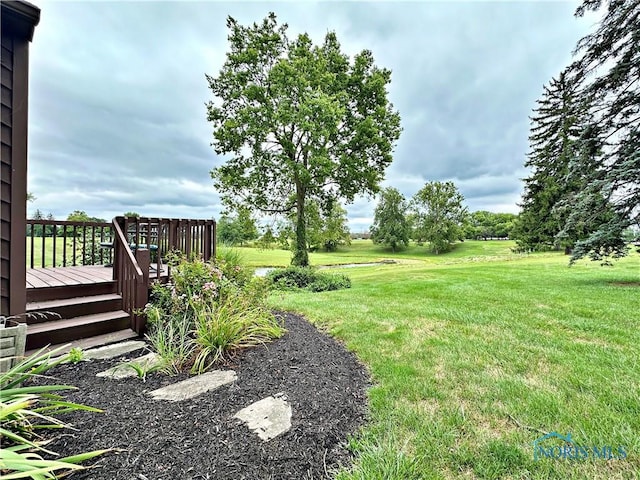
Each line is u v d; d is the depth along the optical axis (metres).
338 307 4.95
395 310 4.69
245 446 1.62
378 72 14.20
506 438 1.73
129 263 3.44
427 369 2.63
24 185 2.13
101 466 1.41
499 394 2.19
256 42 13.20
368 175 14.00
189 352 2.65
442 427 1.83
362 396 2.23
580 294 5.64
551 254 17.98
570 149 7.51
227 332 2.81
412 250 36.69
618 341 3.24
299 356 2.88
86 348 2.87
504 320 4.07
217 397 2.08
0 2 1.88
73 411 1.82
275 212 15.03
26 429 1.53
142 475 1.38
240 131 13.37
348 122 14.18
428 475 1.47
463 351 3.02
